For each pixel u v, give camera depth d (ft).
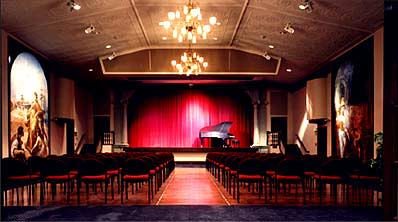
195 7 36.65
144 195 30.89
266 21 41.93
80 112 64.95
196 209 23.34
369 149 36.91
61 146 52.70
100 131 70.08
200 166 67.10
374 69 36.06
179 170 58.59
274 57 55.62
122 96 69.36
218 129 70.08
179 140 75.87
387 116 19.60
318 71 53.72
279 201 27.58
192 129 75.97
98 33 44.24
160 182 36.86
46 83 47.16
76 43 45.42
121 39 49.62
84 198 29.22
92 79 65.51
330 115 48.78
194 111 76.28
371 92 36.81
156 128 75.92
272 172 29.91
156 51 56.39
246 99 76.13
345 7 32.83
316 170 30.19
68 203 26.71
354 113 40.73
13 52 38.04
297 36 43.55
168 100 76.54
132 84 69.15
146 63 56.49
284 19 39.65
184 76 58.54
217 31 49.08
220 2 38.65
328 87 49.65
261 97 69.82
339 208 23.57
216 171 46.11
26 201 27.89
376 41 35.83
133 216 21.34
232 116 76.18
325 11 34.78
